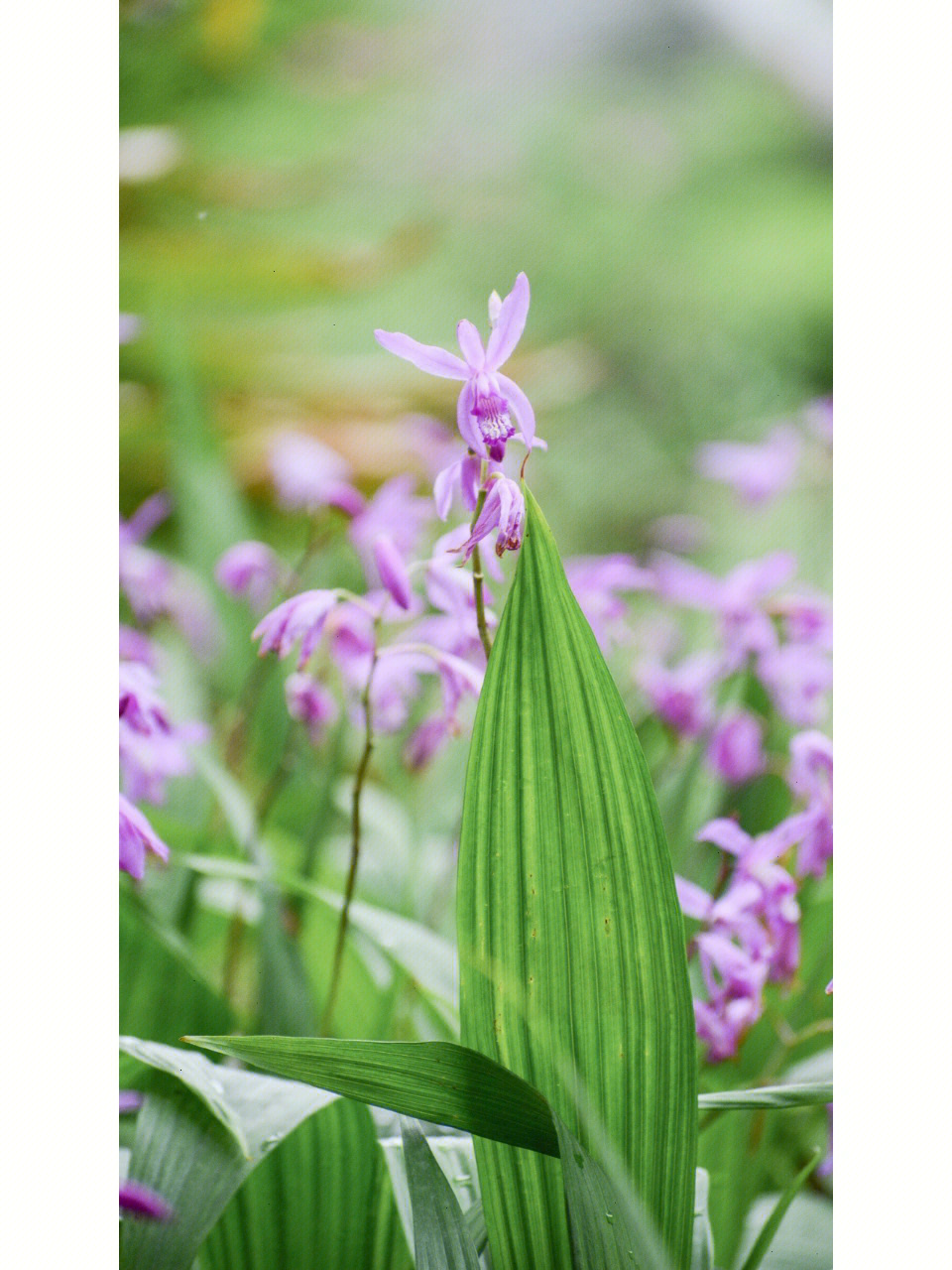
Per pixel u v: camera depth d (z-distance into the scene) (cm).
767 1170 79
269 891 76
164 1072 70
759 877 77
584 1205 66
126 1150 76
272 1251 71
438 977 75
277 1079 70
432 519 81
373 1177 71
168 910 80
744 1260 76
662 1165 68
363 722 81
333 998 77
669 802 81
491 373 70
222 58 81
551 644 67
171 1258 67
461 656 78
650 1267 67
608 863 68
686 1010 68
